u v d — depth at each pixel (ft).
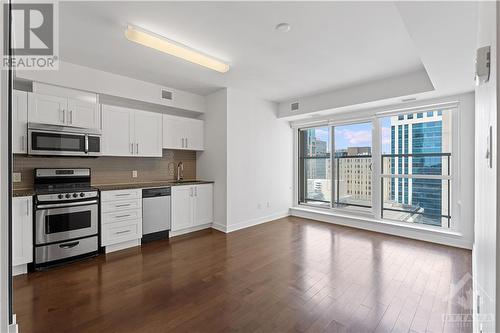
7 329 1.78
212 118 15.23
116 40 8.84
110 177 12.99
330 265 9.66
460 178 11.71
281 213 17.90
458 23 6.03
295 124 18.29
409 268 9.35
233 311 6.77
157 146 13.52
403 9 5.56
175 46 8.62
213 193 15.21
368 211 15.12
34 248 9.16
